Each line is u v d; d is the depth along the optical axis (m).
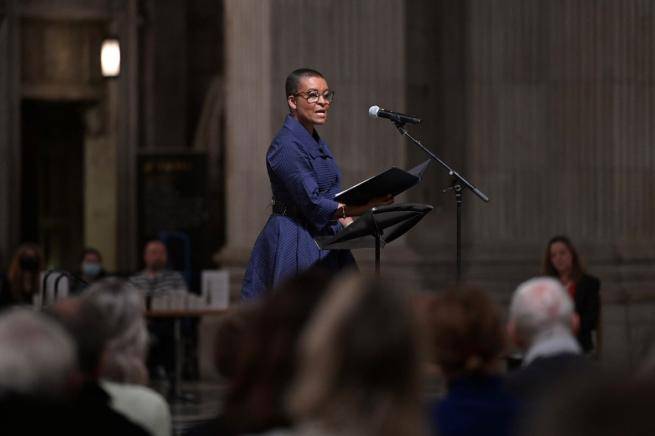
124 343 9.83
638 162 31.17
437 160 16.30
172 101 44.09
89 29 43.19
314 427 5.65
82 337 8.72
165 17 43.94
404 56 30.47
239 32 29.86
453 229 31.48
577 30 31.19
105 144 43.38
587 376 4.79
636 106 31.17
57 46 42.81
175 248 35.25
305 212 14.80
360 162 29.75
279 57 29.70
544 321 10.02
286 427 6.61
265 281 15.11
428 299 9.10
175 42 44.09
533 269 30.78
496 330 8.84
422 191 31.52
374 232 14.12
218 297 26.62
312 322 6.25
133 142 43.28
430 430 8.36
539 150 31.34
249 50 29.81
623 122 31.03
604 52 31.08
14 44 41.97
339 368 5.60
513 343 10.38
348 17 29.92
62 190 44.09
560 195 31.28
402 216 14.16
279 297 6.65
